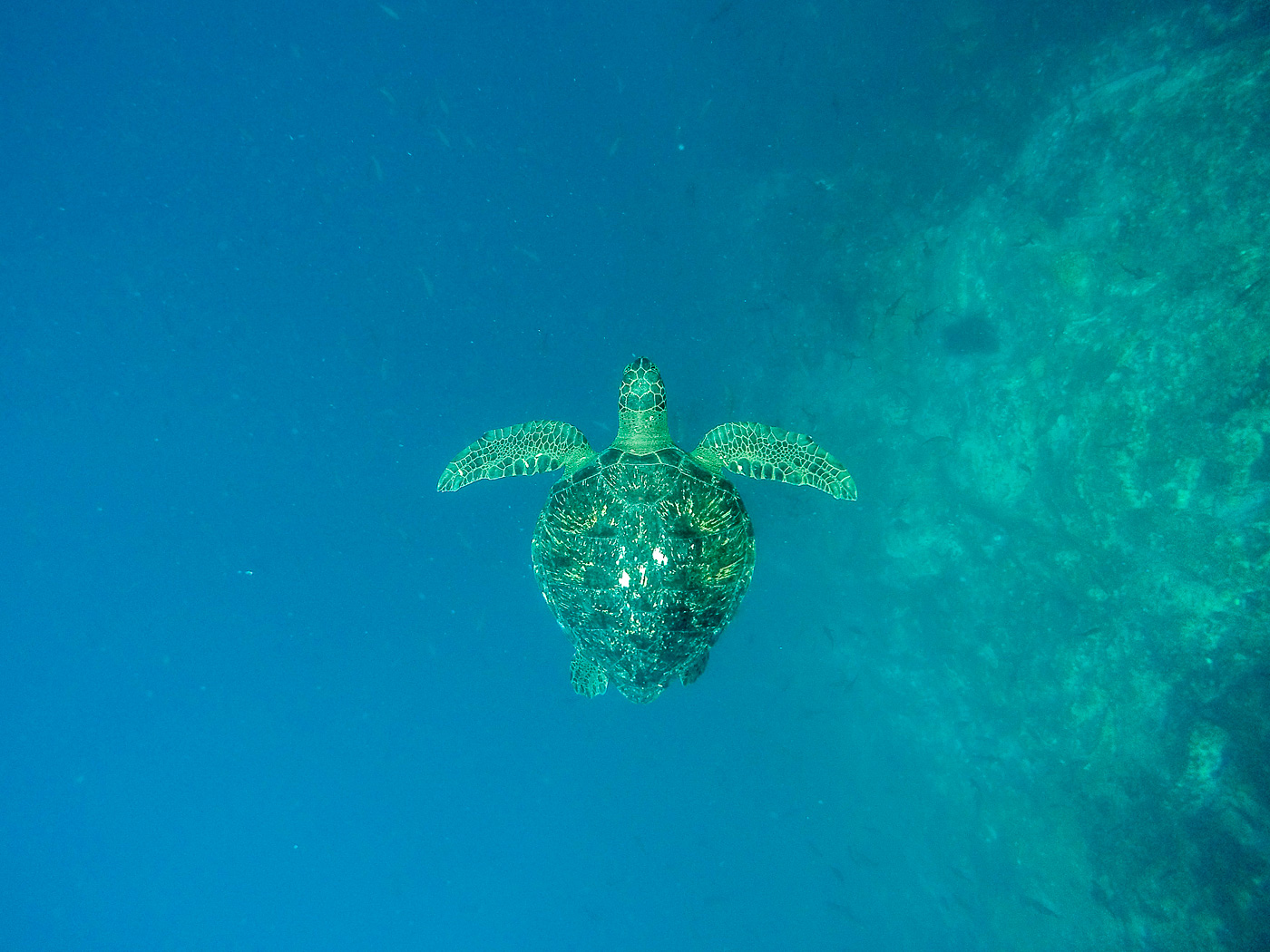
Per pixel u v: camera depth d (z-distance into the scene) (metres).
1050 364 13.05
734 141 21.31
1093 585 12.88
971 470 14.63
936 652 16.80
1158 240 11.64
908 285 16.69
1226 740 10.91
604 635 5.72
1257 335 9.95
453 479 7.00
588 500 5.76
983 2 16.36
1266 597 10.20
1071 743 13.67
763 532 19.78
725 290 20.52
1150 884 12.16
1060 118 14.21
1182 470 10.82
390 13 14.58
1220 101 11.27
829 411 18.19
